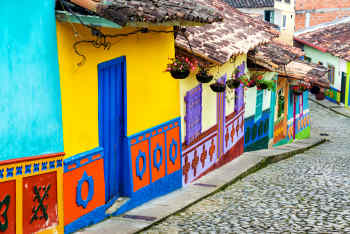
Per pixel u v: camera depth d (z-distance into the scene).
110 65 7.94
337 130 26.03
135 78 8.78
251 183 11.92
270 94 19.03
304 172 13.50
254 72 16.94
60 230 6.71
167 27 9.80
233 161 14.62
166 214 8.54
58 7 6.45
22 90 6.01
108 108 8.07
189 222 8.27
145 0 7.63
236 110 15.12
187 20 8.08
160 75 9.70
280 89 20.55
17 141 5.95
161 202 9.44
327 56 34.53
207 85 12.41
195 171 11.80
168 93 10.09
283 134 21.28
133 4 7.11
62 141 6.68
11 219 5.93
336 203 9.61
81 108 7.11
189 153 11.36
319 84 20.22
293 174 13.17
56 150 6.59
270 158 15.57
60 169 6.66
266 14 30.97
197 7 8.88
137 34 8.74
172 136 10.34
